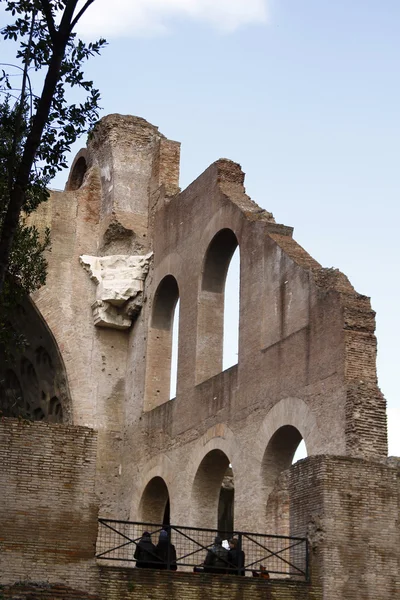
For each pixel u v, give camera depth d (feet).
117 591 64.95
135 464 108.37
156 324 112.27
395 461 72.74
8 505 64.54
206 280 102.73
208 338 101.09
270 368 86.89
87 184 121.90
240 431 89.35
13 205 51.21
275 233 92.89
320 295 82.02
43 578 63.72
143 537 76.23
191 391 99.71
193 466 96.27
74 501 65.92
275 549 75.56
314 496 69.41
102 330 116.06
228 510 113.80
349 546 68.18
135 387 112.27
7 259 50.93
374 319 79.00
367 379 76.69
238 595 67.00
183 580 66.54
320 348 80.33
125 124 123.13
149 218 119.14
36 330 115.14
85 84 61.21
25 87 57.67
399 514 70.23
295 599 67.10
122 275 115.44
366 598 67.56
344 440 74.38
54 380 114.62
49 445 66.49
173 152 120.47
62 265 116.47
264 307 90.22
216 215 102.27
